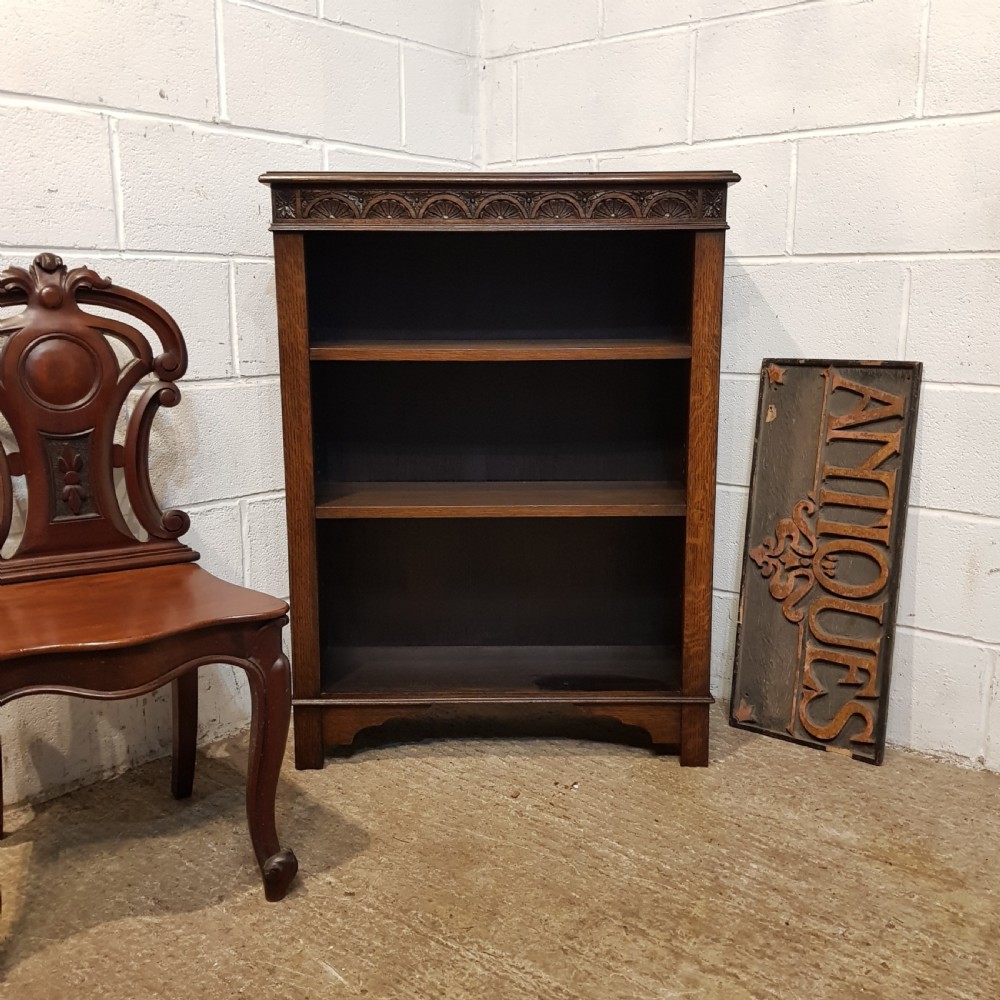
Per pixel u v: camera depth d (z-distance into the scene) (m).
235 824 1.74
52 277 1.60
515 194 1.75
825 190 2.01
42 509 1.61
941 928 1.43
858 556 1.98
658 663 2.13
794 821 1.73
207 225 1.97
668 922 1.45
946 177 1.86
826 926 1.44
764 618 2.09
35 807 1.80
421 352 1.84
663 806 1.79
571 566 2.23
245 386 2.08
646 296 2.08
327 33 2.13
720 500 2.26
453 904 1.49
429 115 2.40
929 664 2.00
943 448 1.93
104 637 1.31
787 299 2.09
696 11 2.13
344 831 1.70
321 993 1.30
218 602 1.47
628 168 2.30
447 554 2.23
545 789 1.85
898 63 1.89
